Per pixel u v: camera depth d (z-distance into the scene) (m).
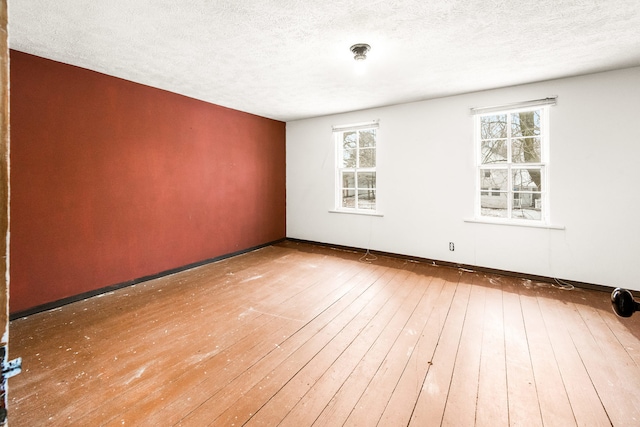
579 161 3.37
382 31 2.34
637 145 3.10
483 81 3.51
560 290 3.35
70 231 2.98
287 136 5.86
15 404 1.65
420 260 4.51
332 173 5.36
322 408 1.64
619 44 2.59
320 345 2.26
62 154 2.91
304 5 1.98
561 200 3.48
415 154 4.44
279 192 5.81
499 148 4.05
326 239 5.52
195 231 4.23
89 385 1.82
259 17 2.12
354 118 4.99
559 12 2.09
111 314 2.76
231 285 3.52
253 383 1.84
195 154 4.19
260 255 4.90
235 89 3.78
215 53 2.71
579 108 3.34
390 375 1.92
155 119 3.69
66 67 2.91
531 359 2.09
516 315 2.75
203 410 1.63
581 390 1.78
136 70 3.11
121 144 3.37
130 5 1.96
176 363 2.04
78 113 3.00
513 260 3.81
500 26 2.28
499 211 4.07
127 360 2.07
